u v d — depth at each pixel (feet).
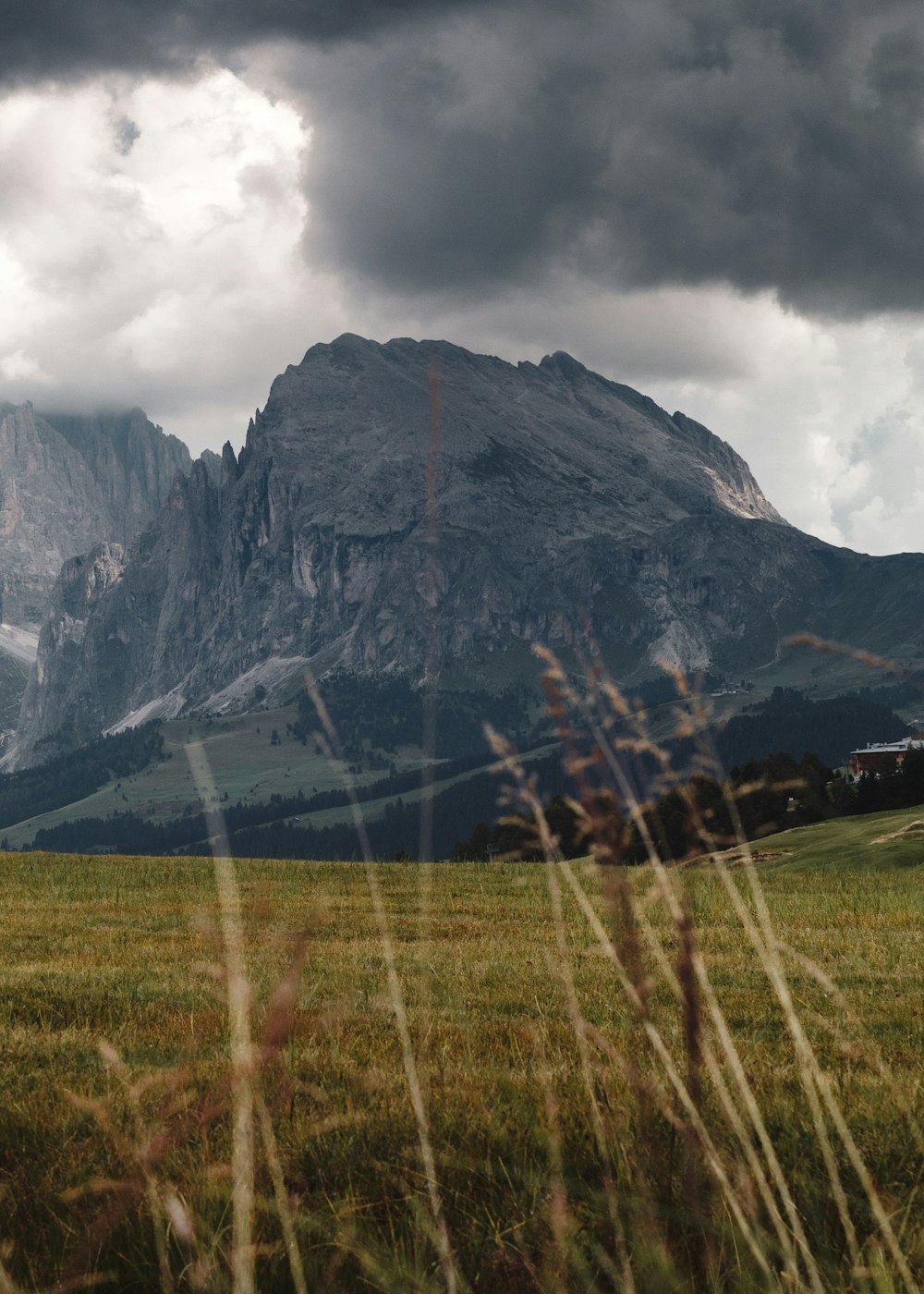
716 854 8.06
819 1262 11.71
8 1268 12.99
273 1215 13.35
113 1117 19.22
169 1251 12.73
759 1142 15.60
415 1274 11.97
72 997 36.68
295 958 7.57
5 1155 18.21
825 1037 26.61
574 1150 15.64
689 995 9.42
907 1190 14.53
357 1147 16.79
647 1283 11.23
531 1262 12.34
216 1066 22.93
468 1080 20.85
